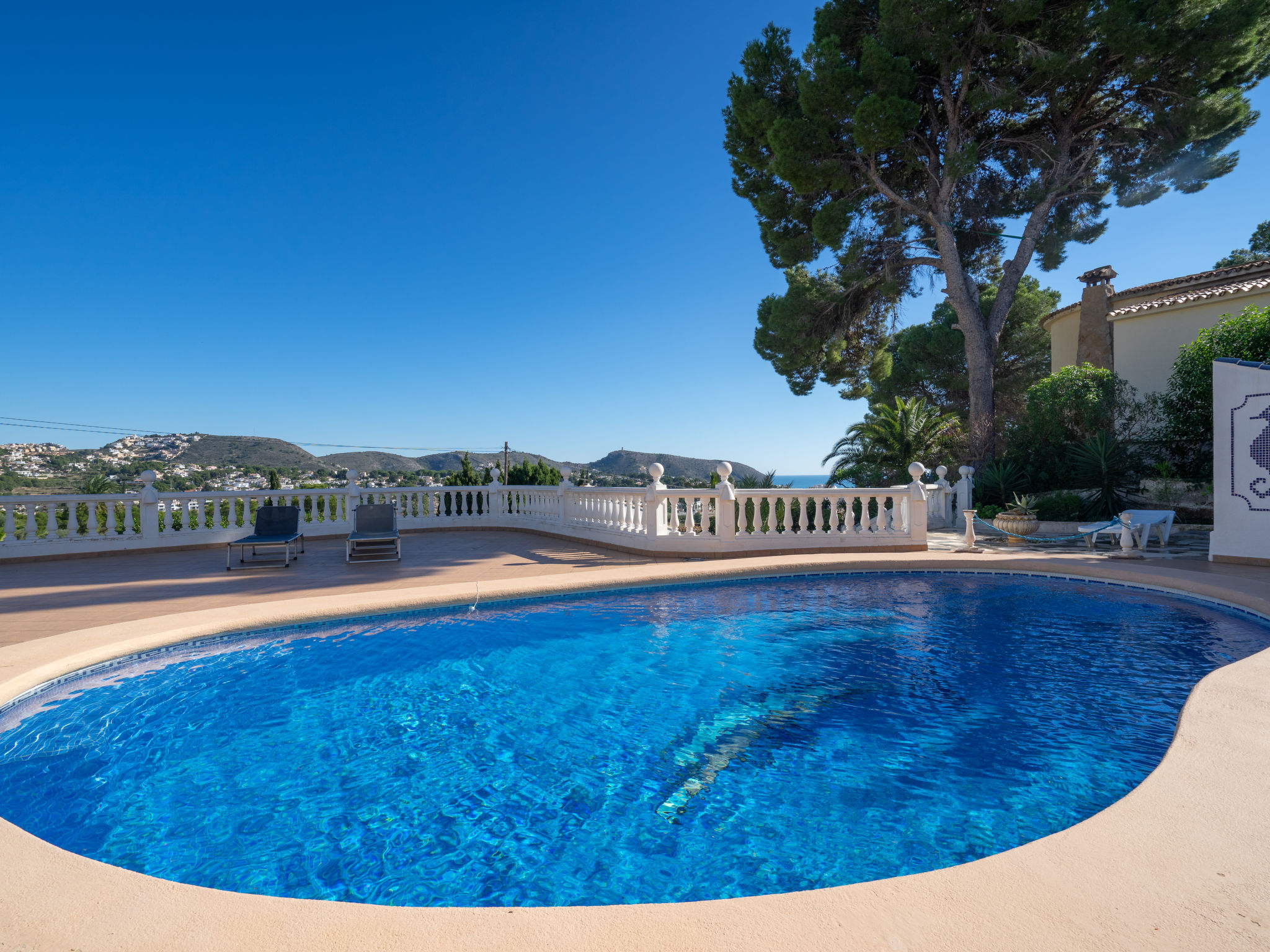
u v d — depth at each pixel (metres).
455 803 3.04
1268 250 29.73
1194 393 13.25
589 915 1.70
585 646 5.61
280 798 3.09
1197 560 8.85
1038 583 8.18
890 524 11.26
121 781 3.26
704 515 10.54
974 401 17.98
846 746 3.56
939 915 1.64
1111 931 1.55
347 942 1.60
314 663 5.20
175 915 1.72
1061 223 19.52
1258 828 2.06
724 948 1.54
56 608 6.66
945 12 14.98
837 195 18.50
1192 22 15.04
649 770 3.34
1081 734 3.63
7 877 1.94
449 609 6.89
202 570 9.70
